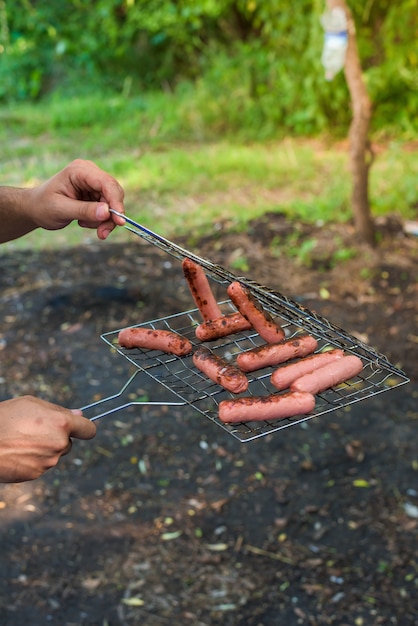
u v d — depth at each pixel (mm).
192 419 2799
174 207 4793
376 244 4070
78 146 6359
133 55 8078
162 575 2209
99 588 2170
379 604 2119
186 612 2104
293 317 1498
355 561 2242
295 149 6082
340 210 4539
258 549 2285
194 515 2404
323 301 3570
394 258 3926
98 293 3652
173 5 7473
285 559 2254
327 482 2518
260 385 2863
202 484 2527
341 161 5684
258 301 1562
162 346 1547
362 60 6445
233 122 6742
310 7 6504
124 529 2357
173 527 2361
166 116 6910
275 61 6820
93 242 4359
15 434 1254
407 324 3352
